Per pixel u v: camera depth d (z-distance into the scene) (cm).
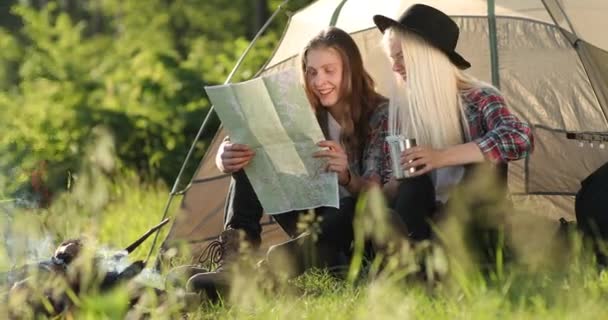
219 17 2834
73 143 1138
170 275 565
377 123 629
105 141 511
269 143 592
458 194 587
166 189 1082
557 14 687
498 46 750
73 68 1373
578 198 631
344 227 592
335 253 593
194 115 1209
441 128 612
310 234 582
